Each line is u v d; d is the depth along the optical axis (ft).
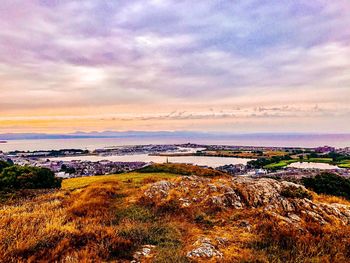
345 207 63.36
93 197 75.72
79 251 34.88
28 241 36.01
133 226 47.19
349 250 37.91
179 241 43.27
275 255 36.22
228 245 41.22
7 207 76.33
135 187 97.71
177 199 67.67
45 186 138.82
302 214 55.21
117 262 33.96
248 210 58.59
